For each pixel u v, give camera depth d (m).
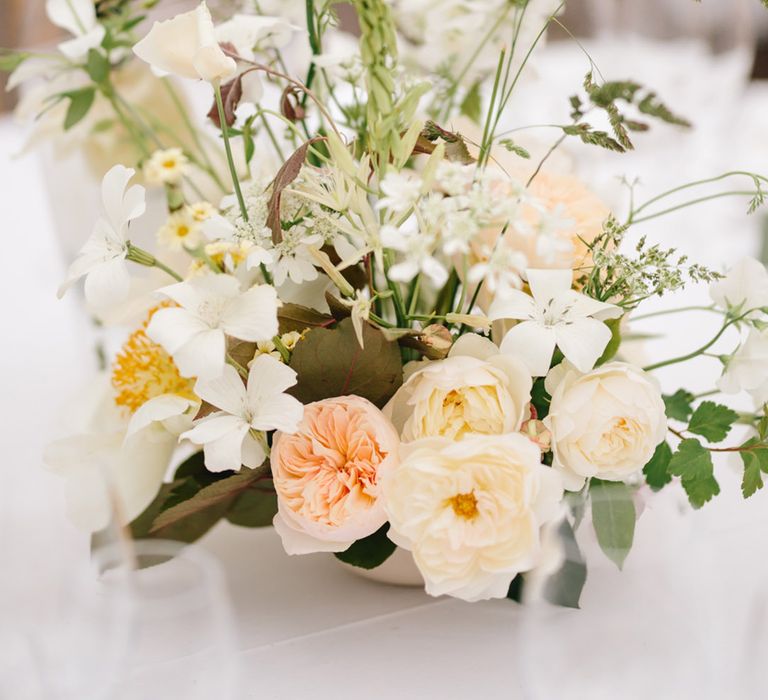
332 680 0.81
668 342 1.23
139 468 0.87
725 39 1.68
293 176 0.77
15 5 1.23
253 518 0.91
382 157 0.77
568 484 0.79
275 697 0.79
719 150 1.78
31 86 1.24
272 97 1.13
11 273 1.78
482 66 1.00
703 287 1.36
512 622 0.86
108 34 1.01
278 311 0.81
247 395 0.78
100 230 0.80
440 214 0.73
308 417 0.79
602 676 0.69
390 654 0.83
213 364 0.74
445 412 0.78
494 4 0.97
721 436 0.80
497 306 0.79
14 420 1.15
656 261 0.80
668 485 0.81
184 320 0.75
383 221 0.79
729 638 0.70
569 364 0.80
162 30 0.77
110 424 0.90
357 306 0.77
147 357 0.87
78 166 1.19
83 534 0.77
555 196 0.85
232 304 0.76
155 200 1.12
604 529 0.72
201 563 0.75
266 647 0.84
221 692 0.73
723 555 0.73
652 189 1.64
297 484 0.78
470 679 0.81
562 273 0.79
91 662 0.72
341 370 0.80
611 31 1.61
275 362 0.78
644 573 0.71
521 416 0.77
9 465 0.83
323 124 0.90
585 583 0.71
